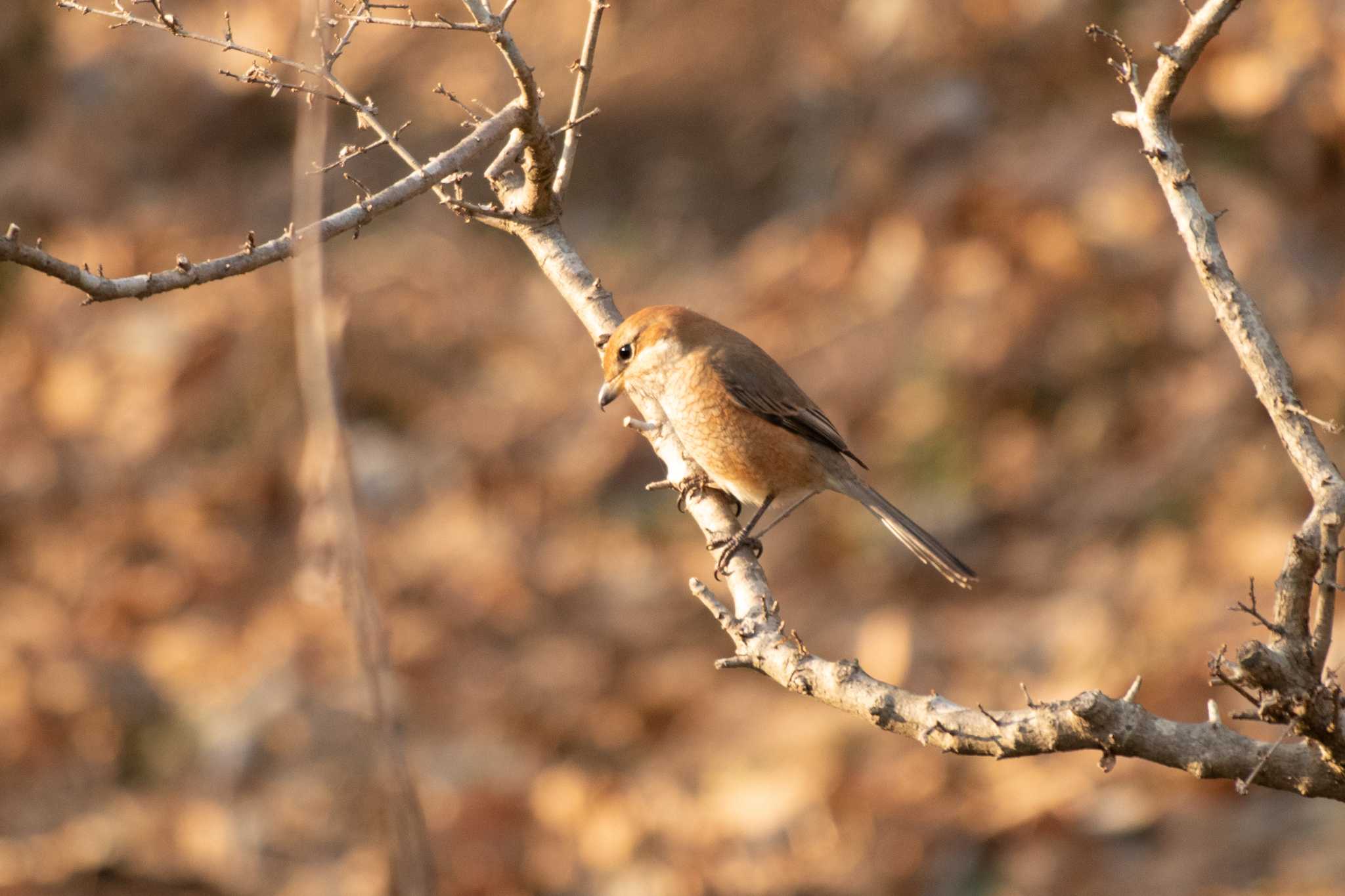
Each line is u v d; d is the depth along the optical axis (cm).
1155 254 1360
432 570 1362
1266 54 1377
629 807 1045
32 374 1648
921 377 1388
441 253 1714
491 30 521
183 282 429
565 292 732
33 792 1130
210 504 1467
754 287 1555
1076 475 1298
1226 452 1240
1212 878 895
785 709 1116
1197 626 1089
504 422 1518
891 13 1652
